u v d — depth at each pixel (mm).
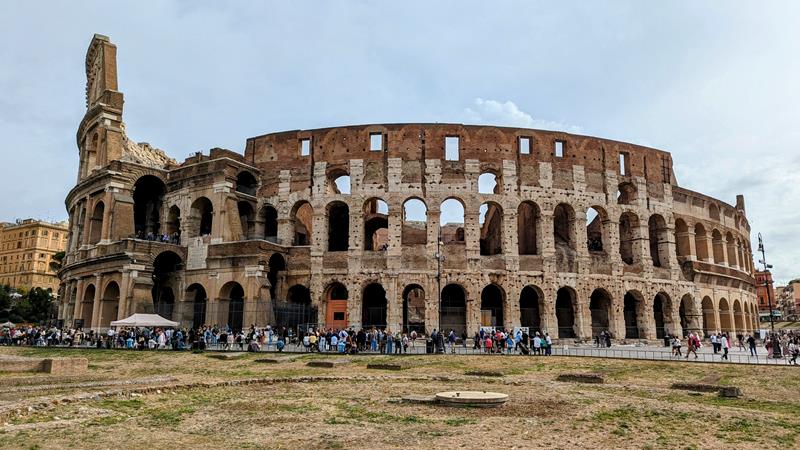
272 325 64562
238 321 69250
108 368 41906
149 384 29172
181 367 42000
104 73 84312
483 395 24500
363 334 56969
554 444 17156
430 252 69812
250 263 67375
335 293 75250
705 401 26469
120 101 82250
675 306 78438
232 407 23516
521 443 17141
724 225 92188
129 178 75125
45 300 134375
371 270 69562
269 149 77062
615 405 24297
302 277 71062
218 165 72812
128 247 68500
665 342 70688
